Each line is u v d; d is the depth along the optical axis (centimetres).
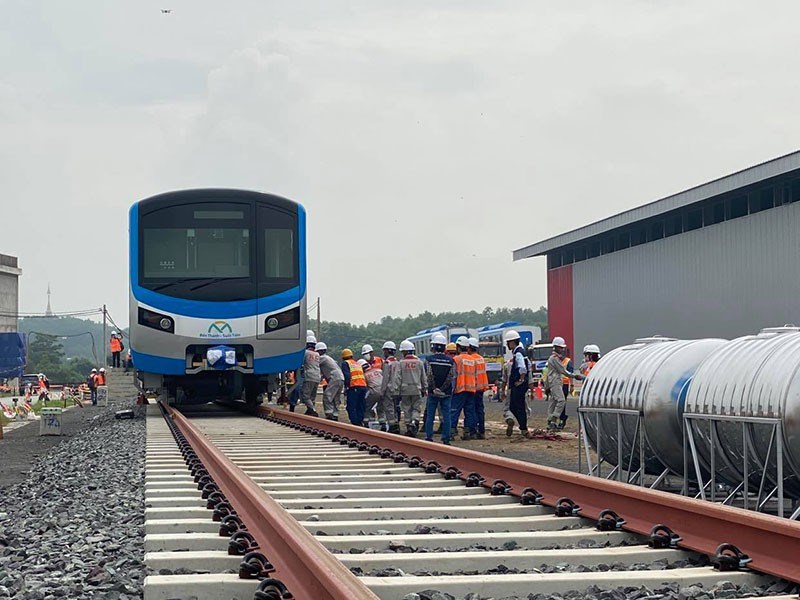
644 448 1005
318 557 478
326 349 2359
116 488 1093
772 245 3997
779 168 3744
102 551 689
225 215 2106
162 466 1243
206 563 593
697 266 4578
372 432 1457
